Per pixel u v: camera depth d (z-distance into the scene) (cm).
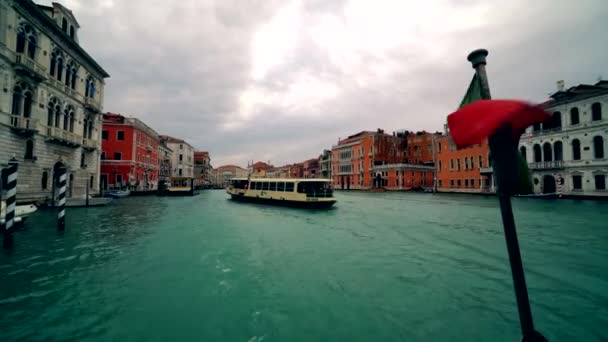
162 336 404
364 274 644
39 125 1731
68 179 2053
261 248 868
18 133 1587
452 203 2392
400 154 5638
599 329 416
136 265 695
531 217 1448
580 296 522
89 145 2328
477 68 182
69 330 416
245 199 2600
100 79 2522
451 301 509
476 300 512
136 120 3691
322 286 577
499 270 668
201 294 536
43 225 1185
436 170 4231
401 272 657
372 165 5331
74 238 966
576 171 2567
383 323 437
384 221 1423
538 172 2877
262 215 1672
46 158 1805
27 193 1648
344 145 6119
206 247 873
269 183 2355
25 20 1645
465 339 395
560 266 684
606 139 2391
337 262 732
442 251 838
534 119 147
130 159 3506
